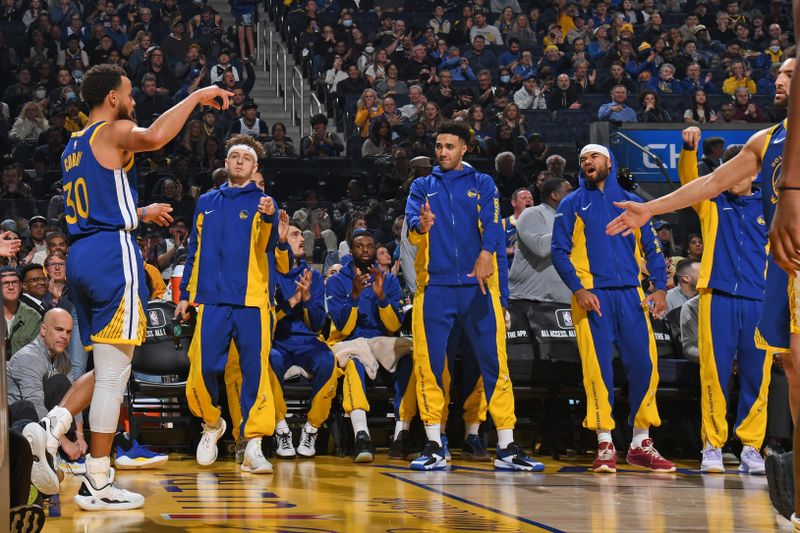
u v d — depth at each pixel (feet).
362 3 55.67
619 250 18.10
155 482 15.19
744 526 11.05
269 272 17.74
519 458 17.56
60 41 48.98
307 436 20.01
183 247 28.73
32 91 44.52
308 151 40.83
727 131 35.94
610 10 56.49
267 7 58.18
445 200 18.07
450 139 18.17
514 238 24.06
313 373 19.67
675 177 35.81
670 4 57.52
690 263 22.56
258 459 16.52
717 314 17.87
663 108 45.93
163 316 20.20
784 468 9.33
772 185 12.56
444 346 17.94
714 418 17.92
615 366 20.22
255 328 17.22
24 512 8.54
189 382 17.51
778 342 12.05
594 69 49.44
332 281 20.76
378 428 22.02
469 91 45.11
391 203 35.12
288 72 52.60
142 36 47.96
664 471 17.80
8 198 35.24
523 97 46.39
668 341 20.97
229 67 46.88
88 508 12.18
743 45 54.03
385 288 20.35
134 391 19.31
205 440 17.93
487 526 10.69
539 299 20.62
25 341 19.58
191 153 40.32
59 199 33.58
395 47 49.39
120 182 12.82
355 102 45.70
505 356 17.98
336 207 35.37
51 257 21.77
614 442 21.07
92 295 12.62
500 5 55.52
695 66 49.24
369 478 15.88
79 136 12.94
